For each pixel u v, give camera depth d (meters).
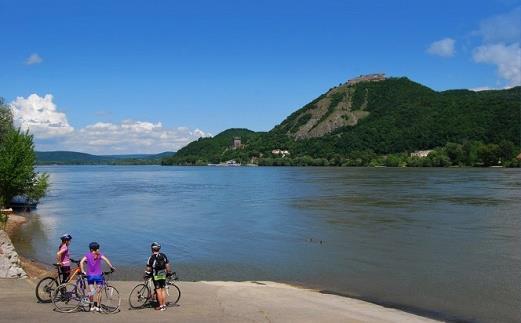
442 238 38.03
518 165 191.00
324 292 23.67
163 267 17.95
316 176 149.25
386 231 41.81
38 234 43.28
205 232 43.66
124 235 42.50
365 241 37.38
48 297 18.38
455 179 116.56
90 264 17.30
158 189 105.25
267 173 189.88
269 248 35.50
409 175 140.50
